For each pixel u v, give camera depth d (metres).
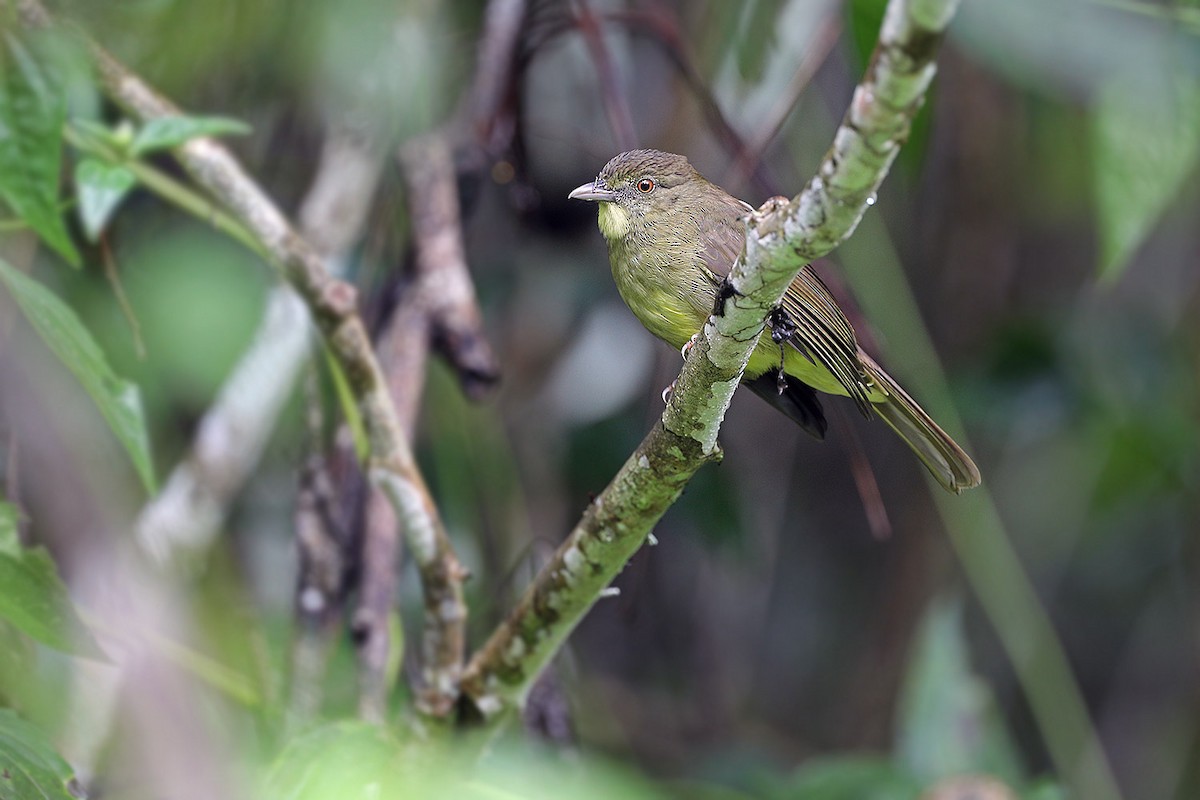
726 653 13.80
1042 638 11.31
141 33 9.23
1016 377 12.47
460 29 11.09
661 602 13.54
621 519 6.14
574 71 11.39
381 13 9.77
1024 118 12.48
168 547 8.95
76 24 7.75
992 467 13.66
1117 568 14.04
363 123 10.20
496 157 10.27
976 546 11.42
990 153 12.69
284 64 10.10
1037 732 14.12
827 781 10.08
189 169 7.62
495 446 11.15
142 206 10.83
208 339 10.86
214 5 9.34
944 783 9.11
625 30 10.50
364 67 9.90
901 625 13.84
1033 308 13.02
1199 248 13.08
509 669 6.86
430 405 10.92
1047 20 8.86
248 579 10.38
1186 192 12.95
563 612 6.55
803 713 14.20
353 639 8.73
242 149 10.91
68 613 6.14
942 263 12.99
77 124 7.01
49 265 10.20
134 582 6.61
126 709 4.94
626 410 11.90
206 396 10.91
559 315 11.97
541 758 9.05
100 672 6.88
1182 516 13.71
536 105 11.36
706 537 12.16
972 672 13.98
